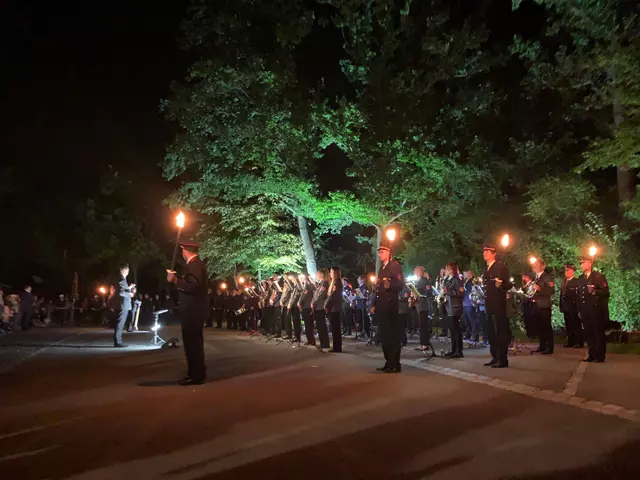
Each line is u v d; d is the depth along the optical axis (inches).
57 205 1813.5
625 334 681.6
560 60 756.0
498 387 386.0
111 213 1847.9
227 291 1382.9
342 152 1126.4
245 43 976.9
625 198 850.1
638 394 355.6
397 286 468.4
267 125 965.2
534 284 602.9
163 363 558.3
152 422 300.7
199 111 1008.2
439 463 228.1
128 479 216.4
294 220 1208.2
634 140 642.2
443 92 986.1
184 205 1107.3
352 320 1005.8
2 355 639.8
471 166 900.6
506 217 1000.2
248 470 223.9
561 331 821.2
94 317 1582.2
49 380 445.1
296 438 266.1
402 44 967.0
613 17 638.5
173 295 1095.0
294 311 781.9
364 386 396.5
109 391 393.1
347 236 1481.3
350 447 250.7
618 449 241.6
